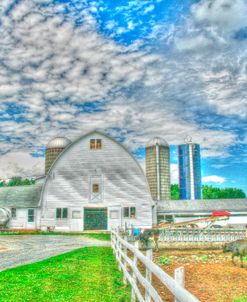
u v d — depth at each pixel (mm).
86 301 8656
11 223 45375
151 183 75438
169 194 75688
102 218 43094
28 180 92562
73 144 44500
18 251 21125
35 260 16812
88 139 44438
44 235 36062
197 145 99750
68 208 43156
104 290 9852
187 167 97562
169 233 24656
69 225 42750
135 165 43656
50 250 21719
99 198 43156
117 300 8766
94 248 22438
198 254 20703
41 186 49031
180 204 49062
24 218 45344
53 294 9305
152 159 76250
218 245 24703
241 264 15031
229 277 12102
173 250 23688
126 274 10117
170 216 47594
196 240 24594
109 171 43656
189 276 12367
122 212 42688
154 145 76562
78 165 44000
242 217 47469
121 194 43094
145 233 23250
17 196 47062
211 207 47906
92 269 13469
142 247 23109
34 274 12242
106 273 12586
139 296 7270
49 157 62281
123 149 44031
